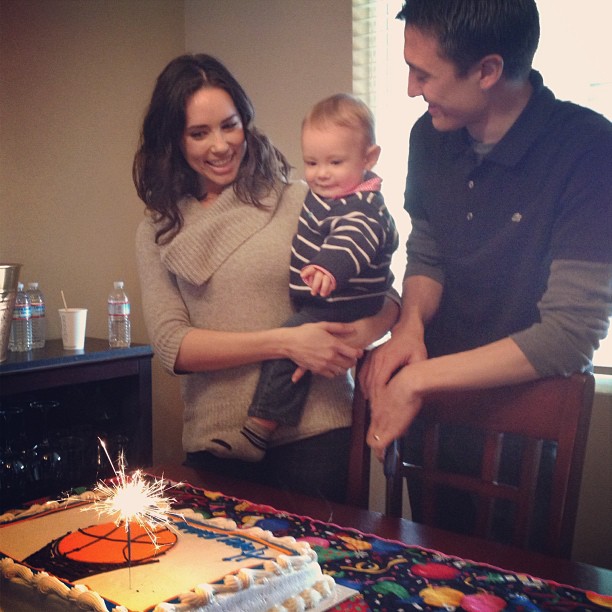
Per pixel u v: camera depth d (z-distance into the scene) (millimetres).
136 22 2861
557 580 966
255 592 823
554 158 1435
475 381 1324
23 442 2211
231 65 2887
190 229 1613
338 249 1487
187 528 1009
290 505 1249
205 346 1541
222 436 1603
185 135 1582
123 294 2506
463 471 1684
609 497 2139
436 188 1624
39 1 2576
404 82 2568
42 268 2646
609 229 1351
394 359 1456
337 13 2588
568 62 2213
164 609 746
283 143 2770
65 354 2258
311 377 1595
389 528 1143
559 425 1269
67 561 887
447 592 912
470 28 1312
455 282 1615
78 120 2715
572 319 1334
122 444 2389
